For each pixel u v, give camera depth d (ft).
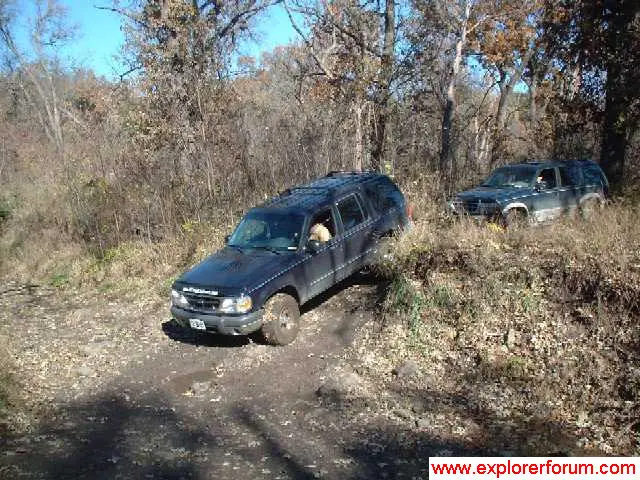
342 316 29.32
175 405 22.04
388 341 25.41
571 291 23.82
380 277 32.55
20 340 31.45
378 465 16.39
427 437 17.94
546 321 23.11
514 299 24.59
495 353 22.49
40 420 21.24
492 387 20.75
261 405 21.36
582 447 16.74
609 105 50.24
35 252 52.80
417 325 25.49
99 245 49.37
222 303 25.40
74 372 26.18
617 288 22.36
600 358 20.34
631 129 49.85
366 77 59.98
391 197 34.37
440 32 69.15
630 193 39.88
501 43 83.51
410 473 15.85
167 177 48.80
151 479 16.25
